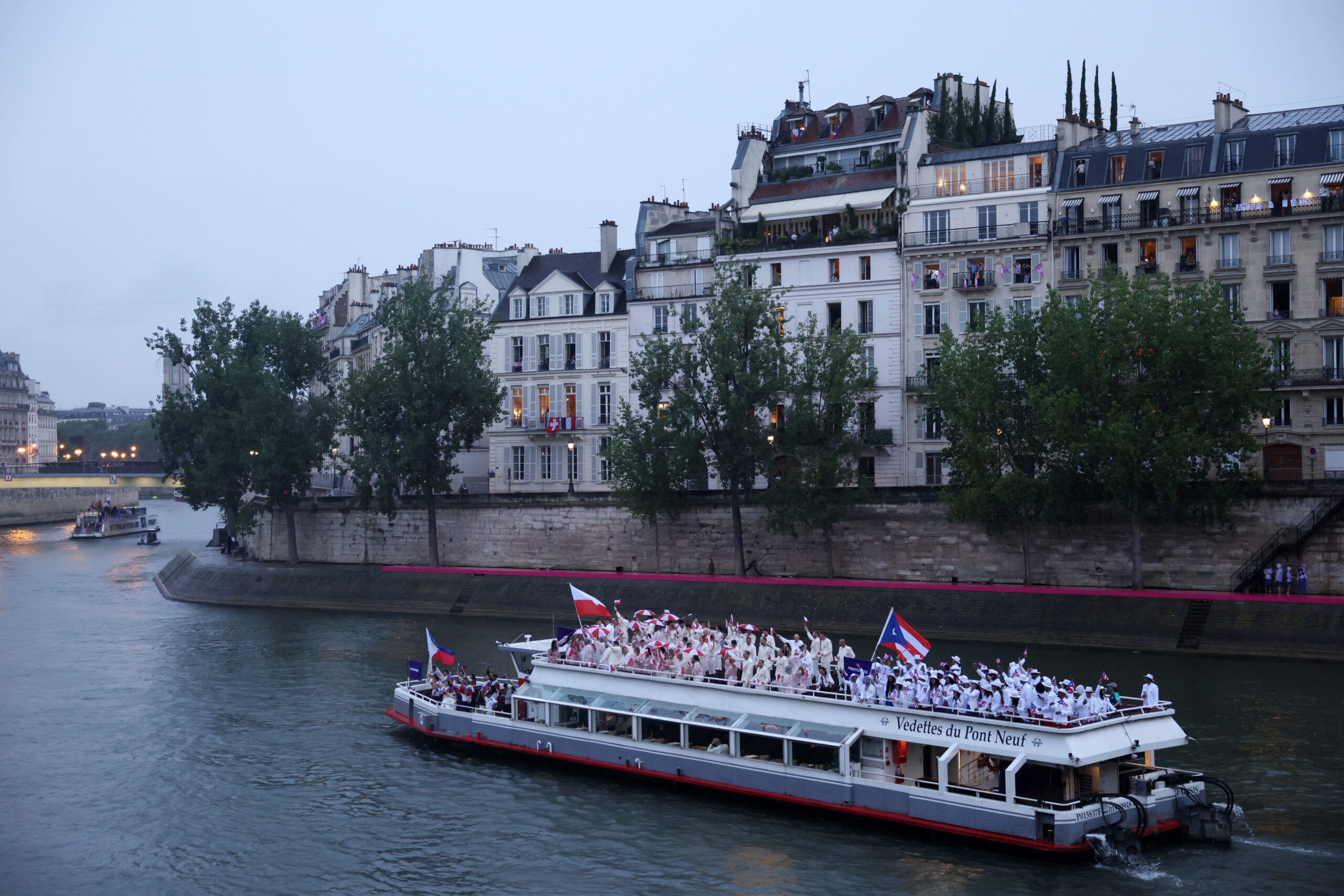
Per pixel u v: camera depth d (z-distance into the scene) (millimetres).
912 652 46312
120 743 56906
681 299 102875
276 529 115250
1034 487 74188
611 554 96125
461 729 55250
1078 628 71625
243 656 76062
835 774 44531
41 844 45031
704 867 41156
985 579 81625
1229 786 45688
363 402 100938
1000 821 40500
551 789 49500
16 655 76750
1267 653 65875
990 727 41594
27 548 153750
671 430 89438
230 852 43938
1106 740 40750
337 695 65438
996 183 92375
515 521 100438
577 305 108625
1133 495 70750
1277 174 83000
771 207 103312
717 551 91375
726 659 49719
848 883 39312
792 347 96750
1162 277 74812
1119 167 88625
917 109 96000
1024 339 77500
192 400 114812
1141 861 39250
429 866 42219
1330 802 44125
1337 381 79562
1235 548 74250
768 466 84750
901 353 94062
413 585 96500
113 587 111875
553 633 83000
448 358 99938
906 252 93500
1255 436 81812
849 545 86250
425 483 100438
